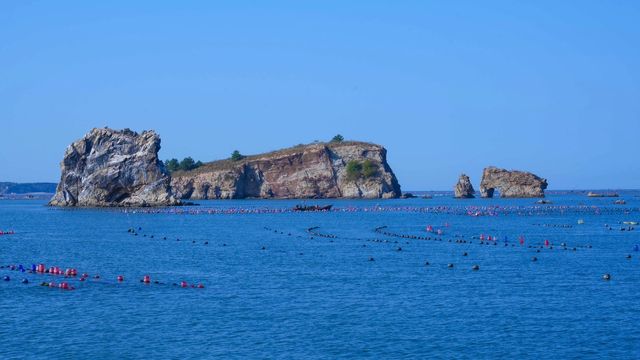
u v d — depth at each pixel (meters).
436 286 57.38
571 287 56.88
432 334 41.88
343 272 65.31
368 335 41.62
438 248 87.69
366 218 157.25
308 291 55.12
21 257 78.62
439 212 183.50
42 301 51.28
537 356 37.78
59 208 197.50
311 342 40.25
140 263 72.75
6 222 141.88
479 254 80.56
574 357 37.62
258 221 146.00
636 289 55.94
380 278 61.62
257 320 45.22
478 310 48.00
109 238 103.94
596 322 44.66
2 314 47.00
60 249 87.38
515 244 93.12
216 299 51.94
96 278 61.84
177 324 44.25
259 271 66.19
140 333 42.19
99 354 38.19
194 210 187.25
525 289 55.94
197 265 70.88
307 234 111.62
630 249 86.31
